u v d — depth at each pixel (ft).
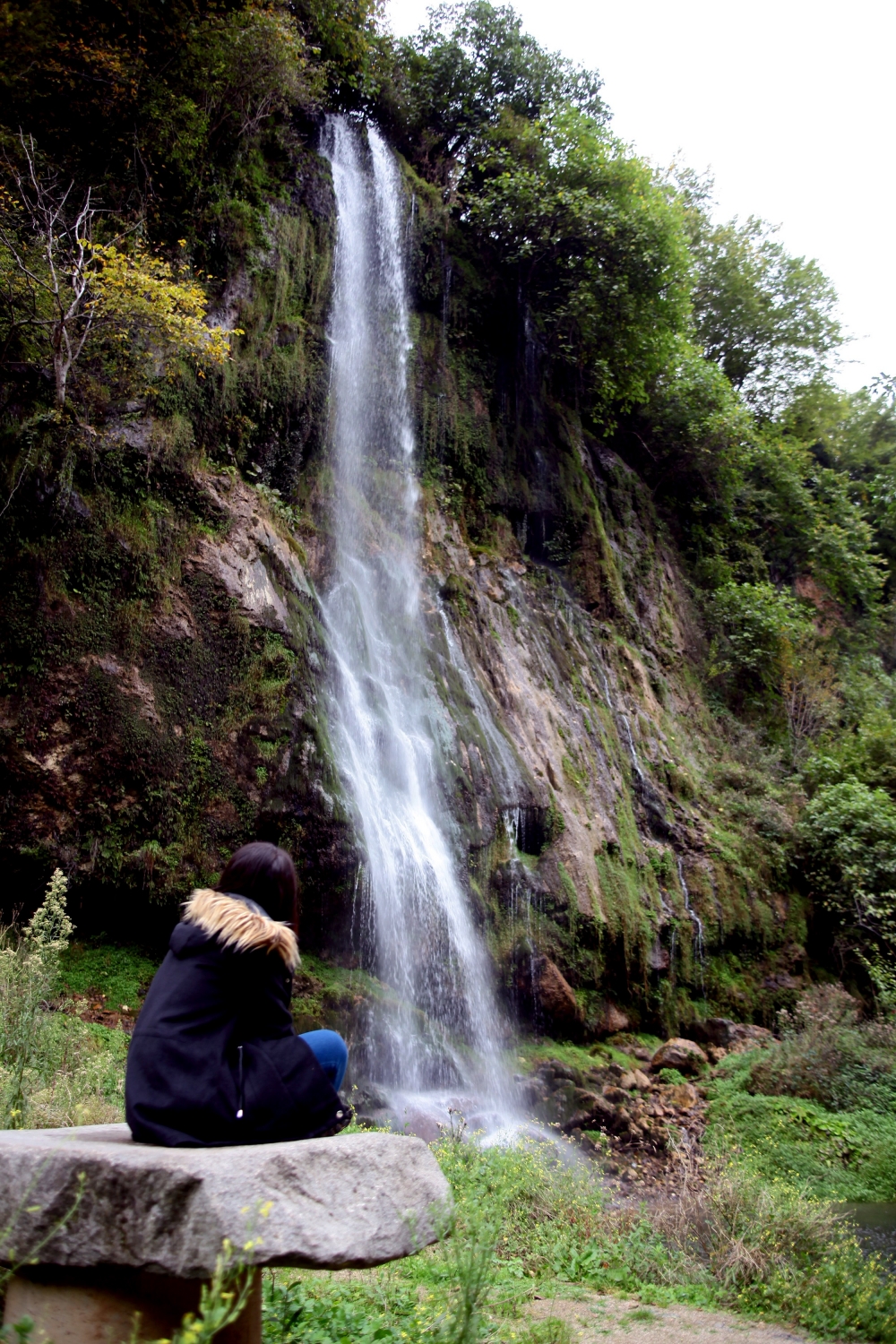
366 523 45.80
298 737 33.60
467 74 62.13
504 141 61.16
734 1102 36.27
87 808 28.50
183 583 32.58
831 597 86.53
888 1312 16.76
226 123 43.60
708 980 49.67
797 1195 21.30
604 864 46.24
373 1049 31.09
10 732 27.55
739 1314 16.49
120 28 39.75
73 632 29.37
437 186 60.70
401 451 51.06
